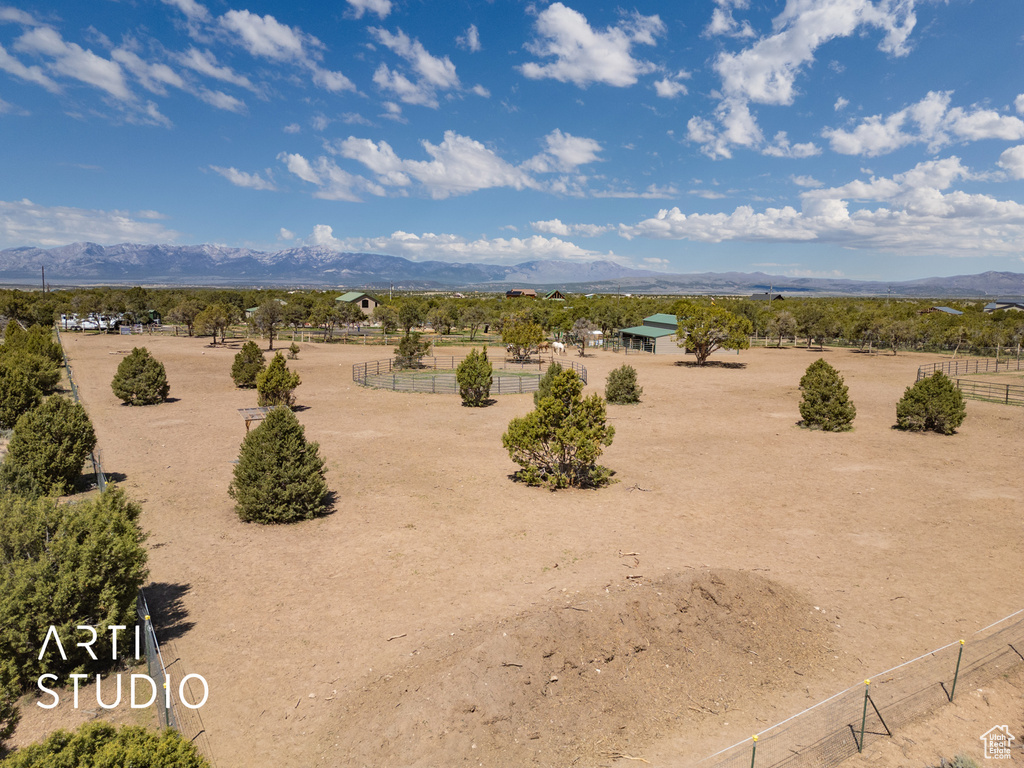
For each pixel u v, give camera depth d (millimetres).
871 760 7816
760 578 12156
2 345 42719
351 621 11016
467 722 8133
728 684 9352
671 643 9883
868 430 29172
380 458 23047
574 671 9102
